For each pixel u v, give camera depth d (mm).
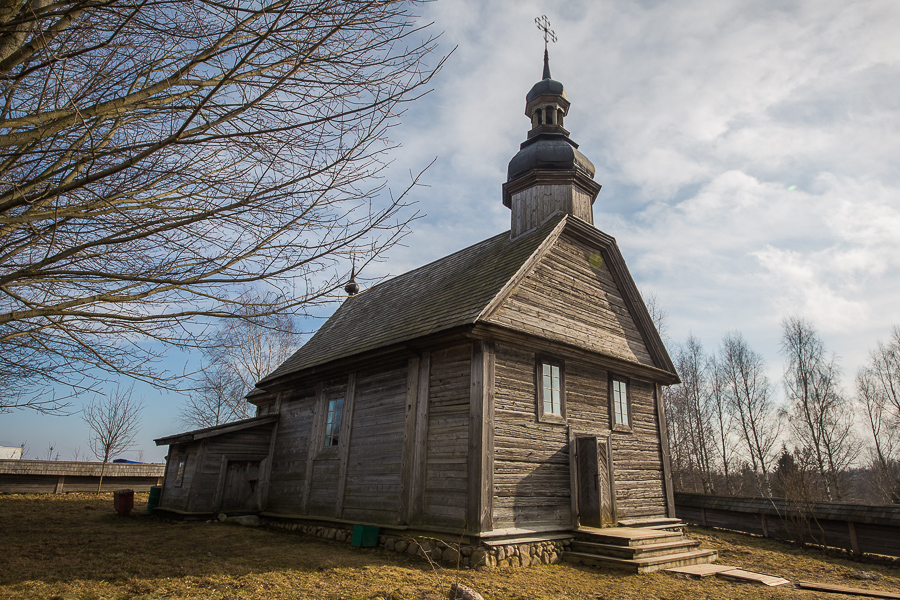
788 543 13906
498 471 10234
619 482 13102
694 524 16891
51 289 5191
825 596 8281
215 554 9508
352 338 15570
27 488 19141
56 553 8906
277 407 16938
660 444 15062
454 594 6918
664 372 15344
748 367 33469
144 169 4609
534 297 12469
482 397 10344
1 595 6180
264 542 11352
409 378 12008
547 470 11289
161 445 16109
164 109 4488
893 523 11648
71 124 4168
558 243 13930
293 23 4387
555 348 12070
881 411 34062
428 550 10008
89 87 4355
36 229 4539
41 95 4098
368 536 11141
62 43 4215
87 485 20609
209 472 14984
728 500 16062
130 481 21828
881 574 10477
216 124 4551
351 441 13141
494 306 11008
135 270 5105
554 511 11164
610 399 13695
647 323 15664
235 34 4398
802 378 31734
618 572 9664
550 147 16141
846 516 12609
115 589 6773
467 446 10273
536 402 11547
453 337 10922
